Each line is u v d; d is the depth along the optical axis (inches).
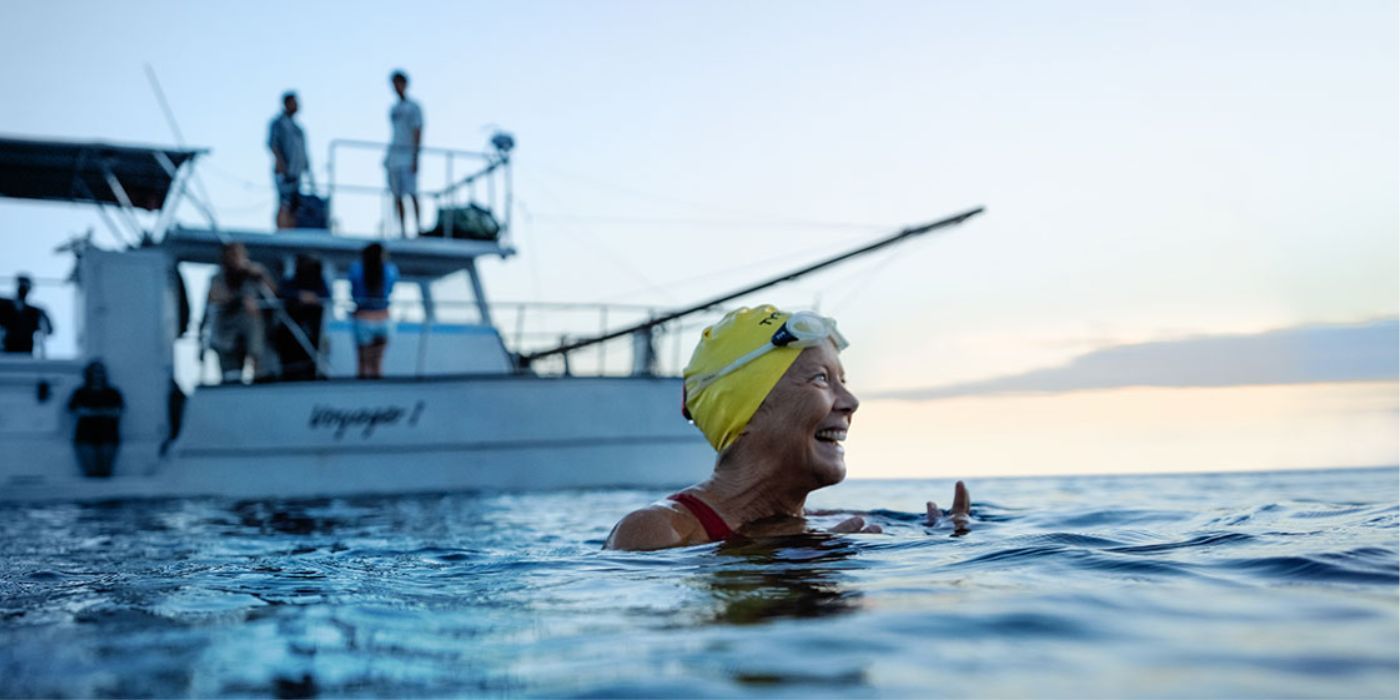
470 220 495.5
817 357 121.3
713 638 60.7
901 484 354.3
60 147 438.3
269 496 426.3
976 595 73.0
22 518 288.7
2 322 463.5
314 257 455.5
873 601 71.8
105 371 429.1
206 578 104.3
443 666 56.4
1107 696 45.6
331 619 72.1
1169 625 59.8
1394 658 50.4
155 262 441.7
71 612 79.3
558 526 204.5
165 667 57.4
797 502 123.7
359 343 444.1
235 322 438.6
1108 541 105.2
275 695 51.1
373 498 390.9
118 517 290.7
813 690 48.3
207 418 426.6
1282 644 54.0
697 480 472.1
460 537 175.3
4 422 417.4
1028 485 309.9
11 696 51.7
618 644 60.3
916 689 47.8
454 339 487.5
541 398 455.5
